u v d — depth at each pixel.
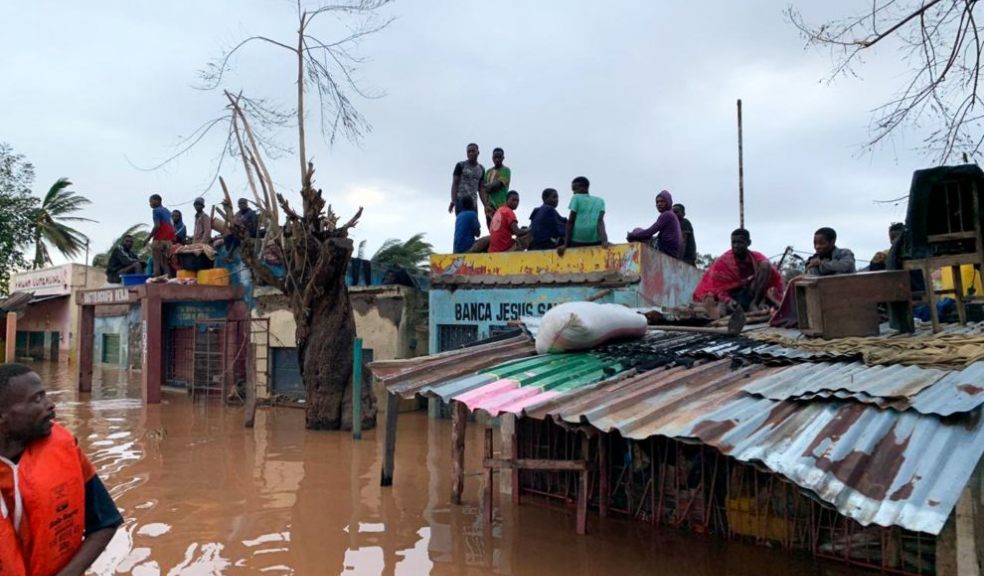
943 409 4.50
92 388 20.09
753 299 9.65
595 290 12.94
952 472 4.02
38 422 2.77
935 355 5.60
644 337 8.27
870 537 5.31
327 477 8.83
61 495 2.79
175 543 6.25
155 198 19.83
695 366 6.71
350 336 12.87
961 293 7.13
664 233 14.16
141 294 16.86
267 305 17.75
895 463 4.21
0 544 2.61
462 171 15.08
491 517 6.78
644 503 6.62
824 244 9.03
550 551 6.00
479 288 14.21
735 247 9.70
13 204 30.67
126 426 12.97
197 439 11.61
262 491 8.09
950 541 4.84
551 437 7.30
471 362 7.90
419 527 6.73
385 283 16.94
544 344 7.79
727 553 5.80
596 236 13.27
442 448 10.99
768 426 4.86
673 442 6.43
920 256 6.77
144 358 16.58
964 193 6.43
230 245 18.84
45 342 33.69
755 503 5.93
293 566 5.72
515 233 14.41
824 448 4.45
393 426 8.35
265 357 17.56
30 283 34.62
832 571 5.34
